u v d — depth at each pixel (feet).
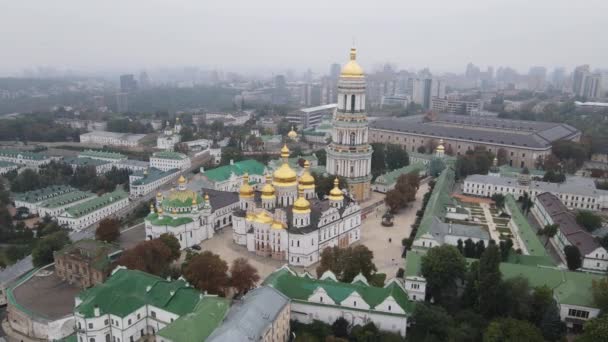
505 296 516.73
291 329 522.47
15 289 618.85
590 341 441.68
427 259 570.87
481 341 483.10
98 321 494.18
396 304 503.20
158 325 524.93
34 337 548.31
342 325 508.53
